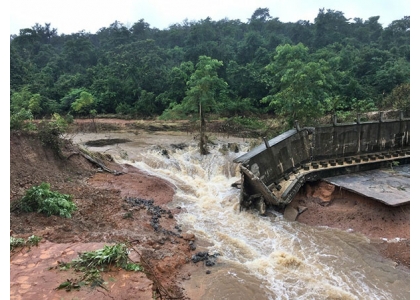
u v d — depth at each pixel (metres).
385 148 14.62
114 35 62.84
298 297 7.43
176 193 14.16
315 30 58.53
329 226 10.73
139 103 35.72
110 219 10.17
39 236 7.87
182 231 10.48
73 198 11.35
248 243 9.93
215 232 10.60
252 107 34.81
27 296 5.52
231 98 35.59
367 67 39.38
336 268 8.55
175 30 68.19
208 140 21.73
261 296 7.42
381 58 39.09
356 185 11.83
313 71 18.19
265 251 9.47
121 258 6.68
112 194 12.56
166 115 21.17
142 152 19.73
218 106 20.31
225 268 8.48
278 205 11.73
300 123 17.59
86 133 27.91
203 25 56.78
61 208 9.73
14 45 54.25
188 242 9.68
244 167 11.34
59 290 5.71
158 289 6.77
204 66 18.98
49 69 46.81
